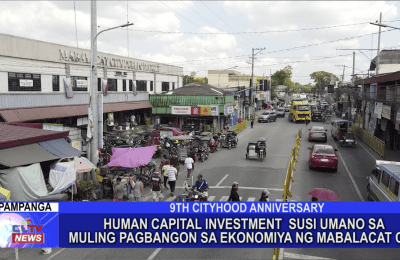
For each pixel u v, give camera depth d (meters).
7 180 13.11
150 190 18.23
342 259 10.12
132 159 17.17
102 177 16.73
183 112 42.09
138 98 43.06
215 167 23.81
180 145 26.95
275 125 54.91
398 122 25.86
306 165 24.42
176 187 18.75
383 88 35.78
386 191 12.71
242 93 61.72
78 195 15.87
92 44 18.58
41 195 13.63
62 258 10.27
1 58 23.12
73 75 30.47
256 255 10.36
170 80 53.97
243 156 28.22
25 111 24.42
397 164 14.85
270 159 26.73
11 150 14.32
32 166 13.95
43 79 26.95
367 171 22.47
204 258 10.14
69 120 30.62
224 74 105.25
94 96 18.80
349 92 52.53
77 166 16.02
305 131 45.94
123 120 41.44
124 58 40.03
